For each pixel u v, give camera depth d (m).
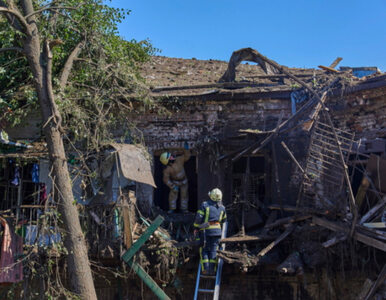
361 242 9.74
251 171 13.97
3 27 11.32
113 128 12.32
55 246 9.34
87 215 10.99
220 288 11.12
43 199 11.47
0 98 11.20
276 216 11.19
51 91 9.45
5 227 10.59
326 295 10.53
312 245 10.12
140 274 10.28
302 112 11.05
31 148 11.30
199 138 12.37
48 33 11.43
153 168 12.51
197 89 12.82
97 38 11.71
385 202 9.73
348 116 11.52
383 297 9.13
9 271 10.39
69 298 8.88
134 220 11.21
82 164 10.47
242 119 12.27
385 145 10.80
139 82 12.24
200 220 10.23
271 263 10.20
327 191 10.91
